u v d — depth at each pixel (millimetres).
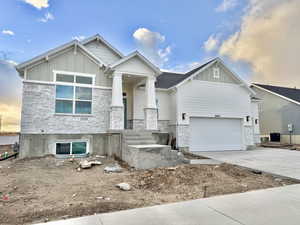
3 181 5676
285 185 5504
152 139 9508
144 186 5406
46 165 7898
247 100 15703
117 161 8836
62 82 10391
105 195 4609
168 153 8008
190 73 15539
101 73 11328
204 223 3098
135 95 13109
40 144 9656
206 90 14414
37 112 9750
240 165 8164
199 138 13930
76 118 10508
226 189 5094
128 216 3369
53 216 3424
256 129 17203
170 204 3979
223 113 14711
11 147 15617
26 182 5602
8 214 3502
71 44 10508
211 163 8555
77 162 8461
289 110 18984
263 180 6027
